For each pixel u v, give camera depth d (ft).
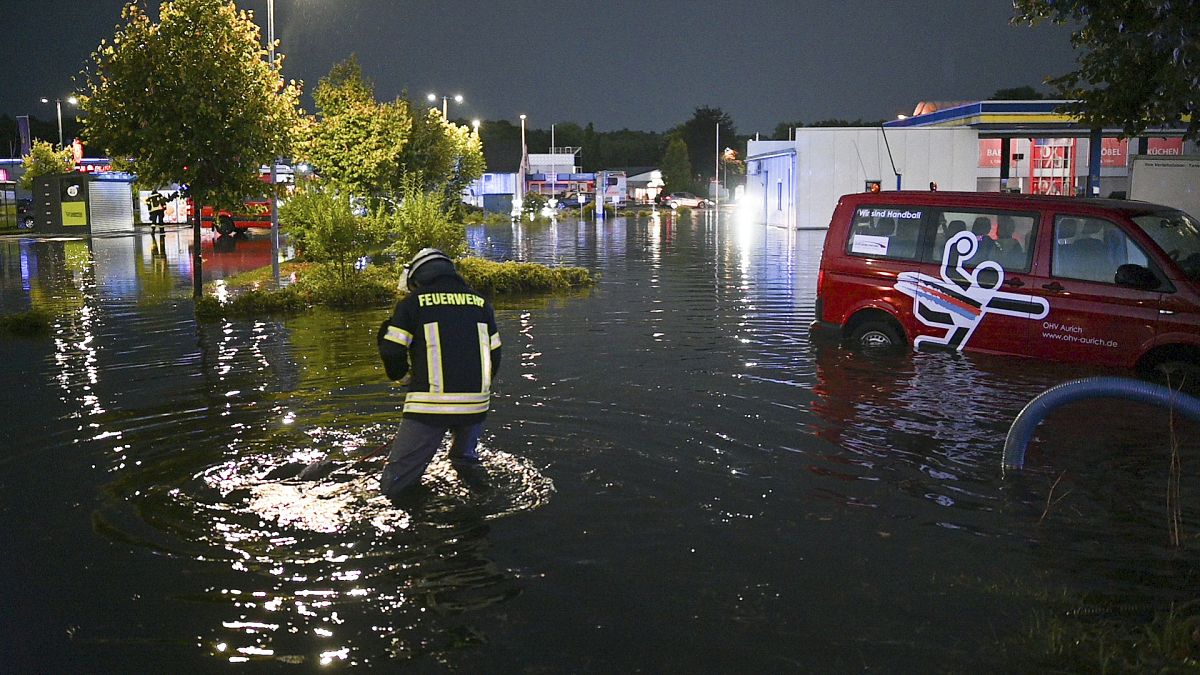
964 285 32.73
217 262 82.64
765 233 123.75
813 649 12.75
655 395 27.58
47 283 63.98
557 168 315.99
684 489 19.25
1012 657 12.51
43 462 21.26
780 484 19.62
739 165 320.50
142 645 12.96
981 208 32.65
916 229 33.83
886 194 34.63
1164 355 29.43
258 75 55.21
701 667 12.29
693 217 189.57
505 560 15.76
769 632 13.24
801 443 22.61
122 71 52.70
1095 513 18.02
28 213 146.30
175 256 89.97
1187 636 12.78
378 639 13.12
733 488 19.34
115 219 133.08
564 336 38.83
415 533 16.92
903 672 12.14
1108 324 30.04
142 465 20.97
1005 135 123.75
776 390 28.25
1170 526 17.37
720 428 23.88
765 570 15.35
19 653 12.76
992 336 32.37
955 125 132.05
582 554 16.01
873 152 125.18
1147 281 29.43
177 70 52.75
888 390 28.19
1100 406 26.27
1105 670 12.10
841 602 14.17
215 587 14.75
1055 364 31.42
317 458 21.36
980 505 18.45
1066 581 14.97
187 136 53.72
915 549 16.24
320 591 14.60
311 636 13.20
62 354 35.68
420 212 62.39
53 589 14.70
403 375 19.29
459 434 19.70
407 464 18.88
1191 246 30.86
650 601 14.23
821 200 126.11
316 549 16.21
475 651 12.76
